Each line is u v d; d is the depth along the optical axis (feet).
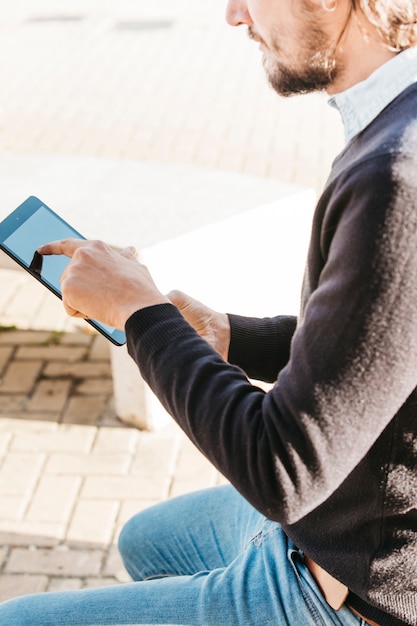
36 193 9.62
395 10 2.98
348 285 2.76
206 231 8.72
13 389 10.55
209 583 3.87
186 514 4.68
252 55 24.27
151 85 22.02
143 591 3.95
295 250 9.63
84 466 9.30
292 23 3.16
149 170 10.27
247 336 4.39
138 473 9.19
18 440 9.69
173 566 4.63
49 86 22.24
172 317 3.32
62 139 18.70
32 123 19.66
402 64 3.05
